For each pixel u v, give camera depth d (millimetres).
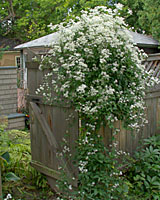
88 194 2475
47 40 6250
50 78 2816
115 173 2578
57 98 2619
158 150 3229
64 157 2793
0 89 5539
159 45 6383
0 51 8344
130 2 9492
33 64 3062
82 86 2178
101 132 2736
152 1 7348
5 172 3363
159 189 2895
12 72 5723
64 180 2668
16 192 3072
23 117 5641
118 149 2990
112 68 2342
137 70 2600
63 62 2428
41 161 3176
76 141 2564
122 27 2535
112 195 2543
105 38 2350
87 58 2352
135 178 2943
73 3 10391
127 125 2637
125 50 2473
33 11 13641
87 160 2566
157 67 3754
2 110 5578
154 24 7344
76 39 2463
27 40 13734
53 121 2951
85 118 2502
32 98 3176
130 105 2549
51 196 2980
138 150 3404
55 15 12695
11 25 14234
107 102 2262
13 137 4203
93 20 2412
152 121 3650
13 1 13352
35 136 3221
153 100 3607
